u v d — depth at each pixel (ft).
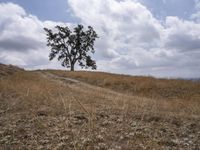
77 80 96.68
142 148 15.08
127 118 22.79
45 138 16.75
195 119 25.07
